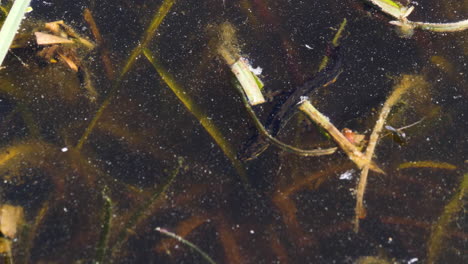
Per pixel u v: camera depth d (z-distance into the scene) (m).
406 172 0.85
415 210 0.84
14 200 0.83
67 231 0.83
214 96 0.86
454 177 0.84
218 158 0.85
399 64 0.88
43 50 0.87
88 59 0.87
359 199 0.84
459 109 0.86
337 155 0.85
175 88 0.87
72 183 0.84
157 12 0.89
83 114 0.86
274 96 0.87
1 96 0.86
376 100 0.87
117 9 0.89
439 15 0.90
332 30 0.89
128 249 0.82
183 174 0.84
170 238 0.82
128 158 0.85
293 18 0.90
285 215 0.83
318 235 0.83
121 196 0.84
